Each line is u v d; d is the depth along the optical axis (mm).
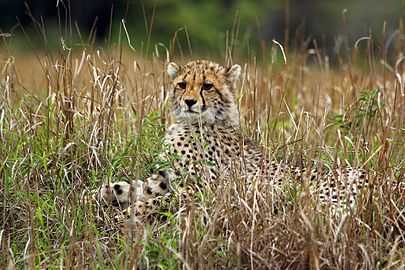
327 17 38281
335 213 9523
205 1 41688
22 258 9281
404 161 11086
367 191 9961
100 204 10484
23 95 12336
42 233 10125
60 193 10562
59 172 10766
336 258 8938
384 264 9102
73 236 9320
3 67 13242
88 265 9289
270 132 12383
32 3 41312
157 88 12562
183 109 11805
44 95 13945
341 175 10281
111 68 11820
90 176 11008
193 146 11445
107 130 11078
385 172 10172
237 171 10531
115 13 41312
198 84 11820
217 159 11297
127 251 9062
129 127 12055
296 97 14906
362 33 35594
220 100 11961
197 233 9086
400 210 9922
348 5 37969
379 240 9422
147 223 9469
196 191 10469
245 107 13391
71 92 11625
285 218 9508
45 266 9289
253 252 8836
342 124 12203
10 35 12539
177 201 10398
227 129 11984
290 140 12078
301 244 9094
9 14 41625
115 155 11383
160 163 10586
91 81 11945
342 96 13430
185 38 38781
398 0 36125
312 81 17281
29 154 10961
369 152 11094
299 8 38844
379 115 12047
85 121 11445
